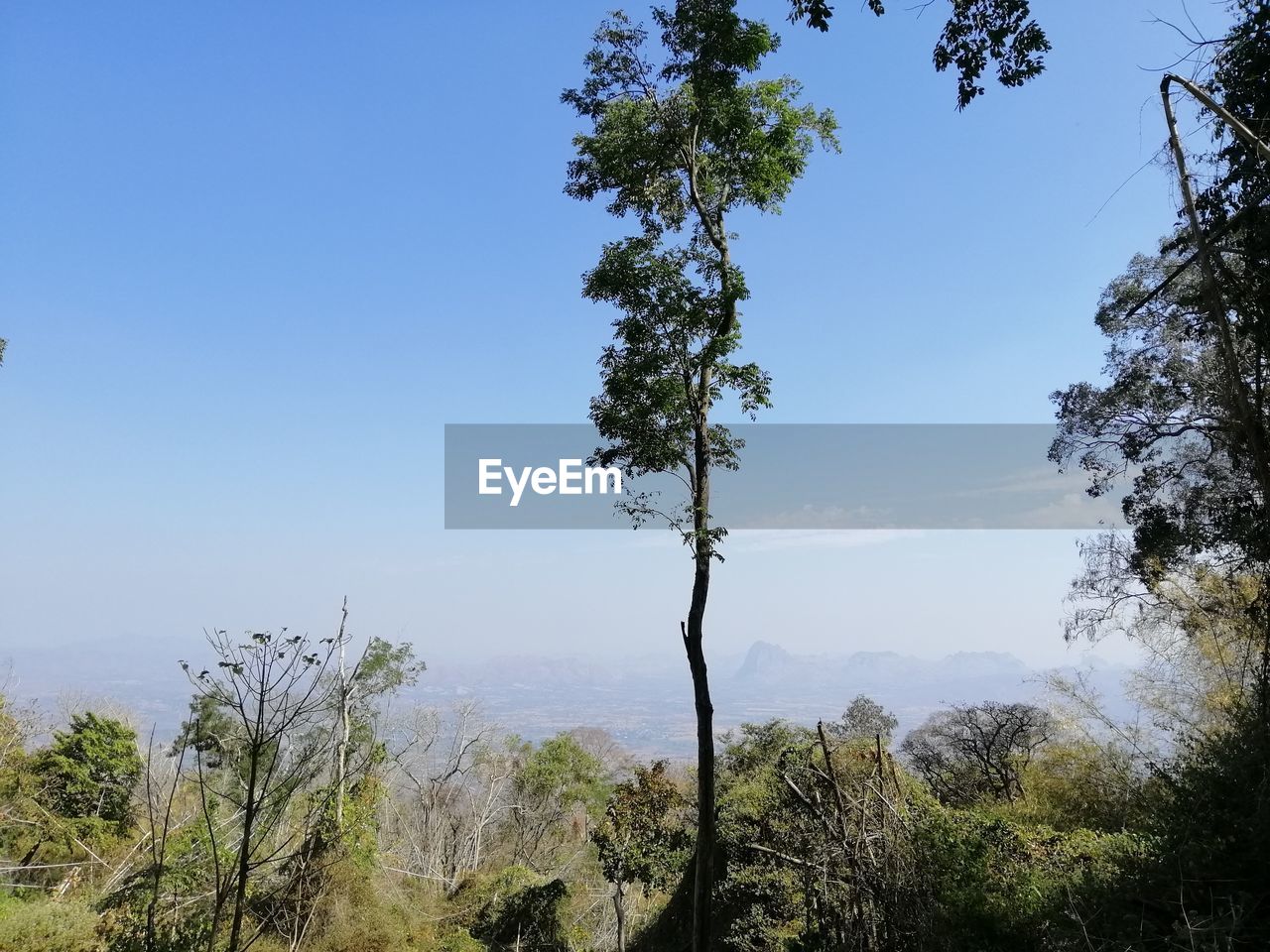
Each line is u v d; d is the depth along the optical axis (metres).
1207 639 12.12
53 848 16.05
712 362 9.12
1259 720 7.23
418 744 25.95
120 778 19.20
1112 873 6.85
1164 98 6.90
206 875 9.23
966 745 22.66
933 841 8.20
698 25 9.52
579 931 19.33
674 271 9.05
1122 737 11.80
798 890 10.97
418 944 15.20
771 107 10.19
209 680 5.27
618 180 10.23
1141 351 14.97
